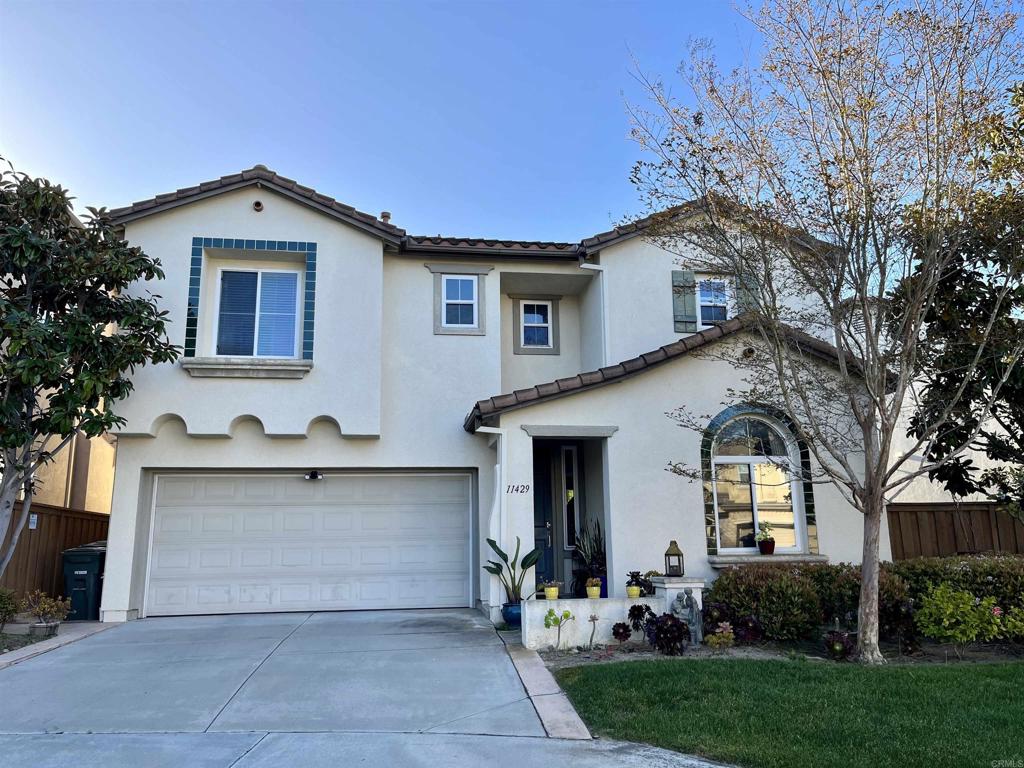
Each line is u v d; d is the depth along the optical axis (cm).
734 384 1298
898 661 938
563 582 1492
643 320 1473
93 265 1161
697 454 1270
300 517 1399
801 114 980
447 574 1418
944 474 1148
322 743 655
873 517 948
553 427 1247
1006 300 1040
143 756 623
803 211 982
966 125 901
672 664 877
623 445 1255
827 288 1029
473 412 1294
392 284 1459
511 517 1227
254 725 706
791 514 1297
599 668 870
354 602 1386
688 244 1201
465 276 1488
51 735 678
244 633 1150
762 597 1041
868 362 955
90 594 1300
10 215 1147
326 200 1384
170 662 955
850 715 688
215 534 1373
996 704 717
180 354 1314
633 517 1234
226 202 1379
